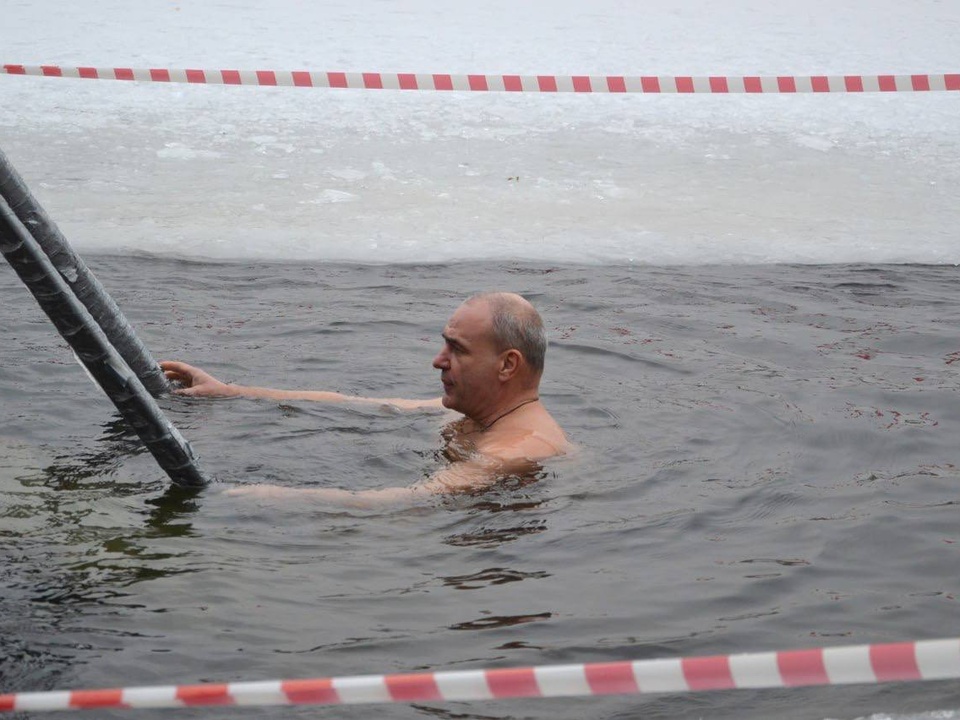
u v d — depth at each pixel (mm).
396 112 15867
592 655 3771
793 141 14633
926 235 10859
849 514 4855
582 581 4277
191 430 5680
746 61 18406
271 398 6109
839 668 2439
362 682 2734
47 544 4457
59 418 5762
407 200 11922
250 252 9992
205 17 22344
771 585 4254
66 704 2877
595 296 8578
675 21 22734
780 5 25156
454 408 5660
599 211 11633
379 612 4035
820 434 5734
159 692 2854
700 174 13102
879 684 3666
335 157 13617
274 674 3641
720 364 6879
